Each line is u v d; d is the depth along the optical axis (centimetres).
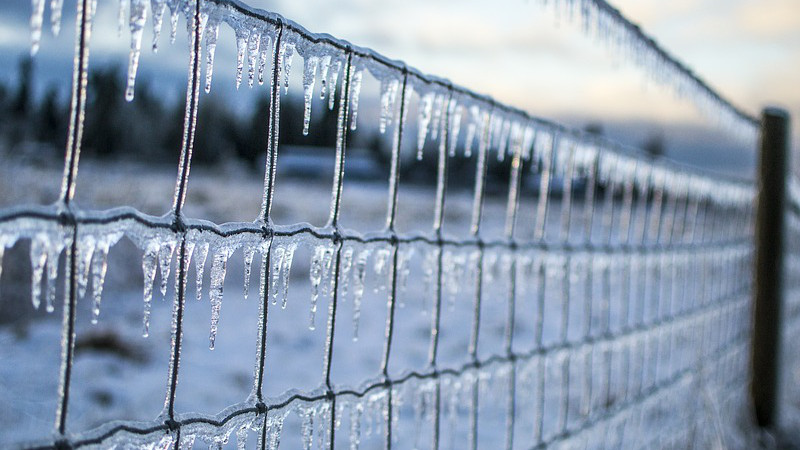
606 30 241
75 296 93
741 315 411
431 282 175
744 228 424
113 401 507
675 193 325
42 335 623
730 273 400
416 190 2336
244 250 121
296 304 909
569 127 232
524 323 897
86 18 90
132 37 99
